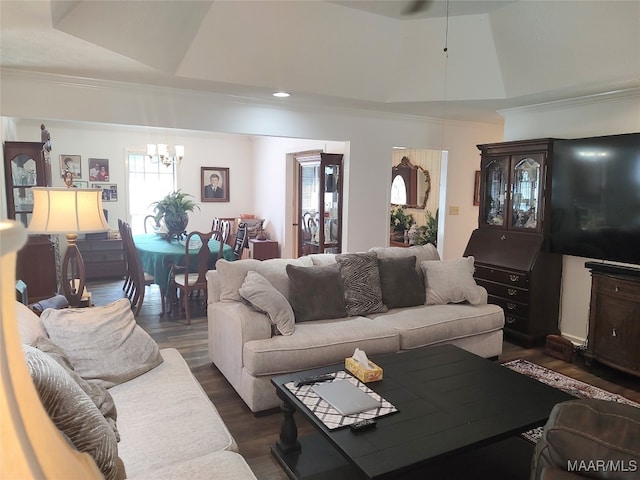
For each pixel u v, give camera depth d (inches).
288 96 172.2
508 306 171.6
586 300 165.5
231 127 176.2
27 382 18.5
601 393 128.0
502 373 98.1
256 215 329.1
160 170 303.0
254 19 131.4
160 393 81.4
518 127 191.0
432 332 131.3
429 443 70.6
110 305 94.5
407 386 90.5
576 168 159.8
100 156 281.9
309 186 232.7
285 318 116.4
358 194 209.3
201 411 75.9
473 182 240.7
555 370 144.8
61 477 18.6
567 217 163.5
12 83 139.3
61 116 146.8
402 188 316.5
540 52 141.8
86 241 266.1
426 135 223.0
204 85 155.5
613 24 120.5
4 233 16.0
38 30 97.3
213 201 321.1
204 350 154.1
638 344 132.0
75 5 92.8
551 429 44.3
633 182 144.4
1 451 16.1
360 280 139.9
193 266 200.8
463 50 154.3
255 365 107.0
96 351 84.4
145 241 229.0
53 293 166.6
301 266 136.1
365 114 204.5
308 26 138.2
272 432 103.9
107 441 48.4
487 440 72.6
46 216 101.6
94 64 128.3
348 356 116.1
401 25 148.0
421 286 150.5
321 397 83.8
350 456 66.8
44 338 75.3
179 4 113.8
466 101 176.4
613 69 132.3
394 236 309.0
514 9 134.1
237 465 61.0
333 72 158.6
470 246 191.2
